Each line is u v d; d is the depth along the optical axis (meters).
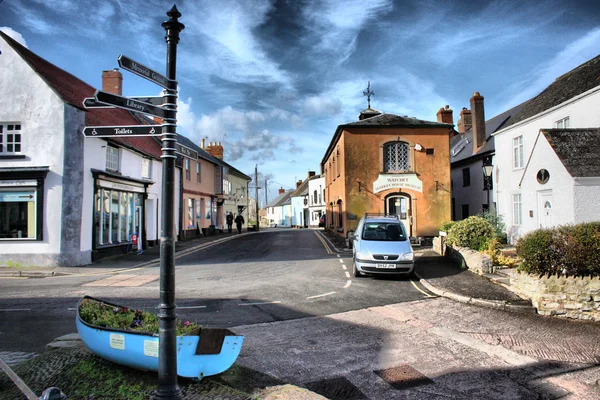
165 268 3.53
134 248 19.34
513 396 4.71
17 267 14.68
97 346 4.56
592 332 7.03
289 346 6.39
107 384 4.10
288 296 10.03
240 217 33.81
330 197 29.62
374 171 21.45
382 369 5.49
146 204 21.84
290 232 35.22
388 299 9.67
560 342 6.52
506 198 22.38
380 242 12.70
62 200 14.91
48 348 5.29
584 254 8.00
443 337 6.82
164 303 3.53
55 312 8.30
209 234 32.41
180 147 3.86
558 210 14.57
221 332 4.45
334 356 5.96
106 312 5.09
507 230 21.64
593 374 5.30
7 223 15.11
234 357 4.59
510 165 21.94
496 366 5.58
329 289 10.87
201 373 4.36
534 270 8.72
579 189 13.76
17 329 7.08
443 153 21.64
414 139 21.58
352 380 5.14
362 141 21.48
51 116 15.12
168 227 3.54
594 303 7.76
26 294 10.11
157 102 3.71
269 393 4.26
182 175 26.16
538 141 15.95
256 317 8.11
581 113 16.58
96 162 16.33
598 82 15.97
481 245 14.04
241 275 13.21
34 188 15.02
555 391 4.83
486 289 10.07
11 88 15.22
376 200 21.42
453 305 9.00
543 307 8.14
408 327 7.40
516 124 21.02
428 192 21.50
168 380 3.50
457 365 5.62
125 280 12.30
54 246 14.86
